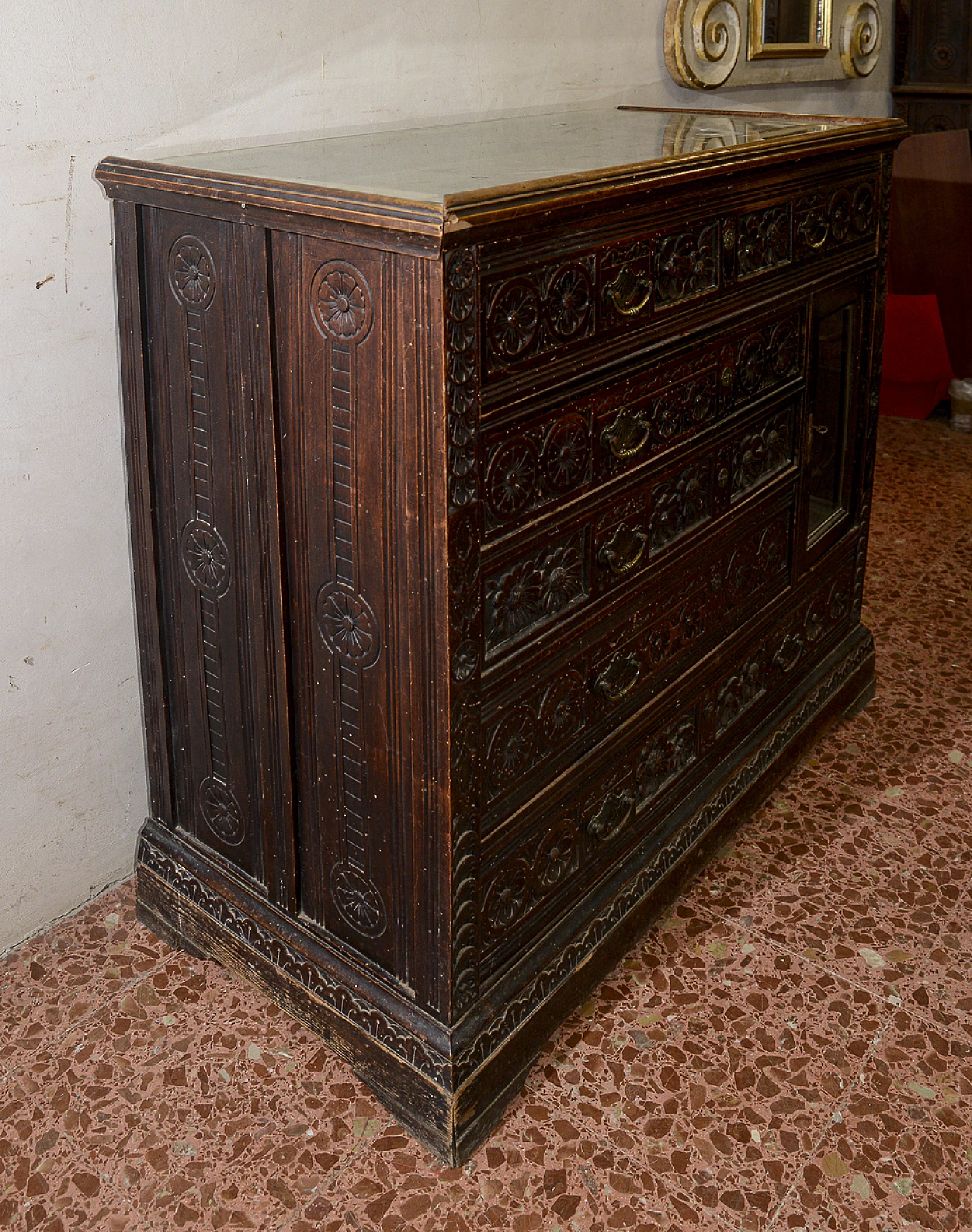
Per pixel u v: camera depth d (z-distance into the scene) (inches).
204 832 74.2
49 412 68.3
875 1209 60.7
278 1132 65.2
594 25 98.0
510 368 54.0
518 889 65.7
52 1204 61.0
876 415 95.8
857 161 81.4
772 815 91.7
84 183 65.9
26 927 78.2
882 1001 73.7
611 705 70.5
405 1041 63.4
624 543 67.3
